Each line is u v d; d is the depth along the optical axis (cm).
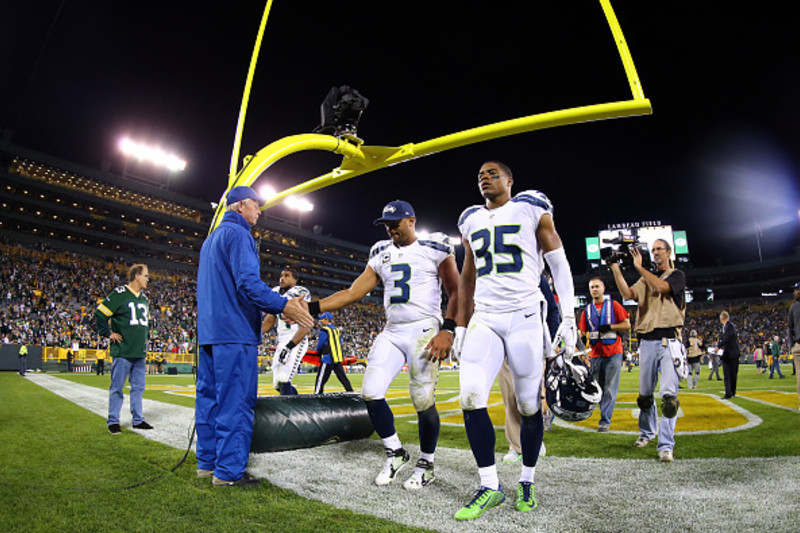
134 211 4216
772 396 771
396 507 220
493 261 253
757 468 279
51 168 3759
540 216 255
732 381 754
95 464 293
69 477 261
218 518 199
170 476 269
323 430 336
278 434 307
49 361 2269
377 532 185
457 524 196
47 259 3469
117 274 3800
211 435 273
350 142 381
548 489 249
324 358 651
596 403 228
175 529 186
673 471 283
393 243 324
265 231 5416
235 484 251
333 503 225
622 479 267
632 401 738
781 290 5359
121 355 434
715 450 336
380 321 4859
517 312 245
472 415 231
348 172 415
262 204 314
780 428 423
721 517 199
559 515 207
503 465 312
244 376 265
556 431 452
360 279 323
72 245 3750
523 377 238
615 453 345
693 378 1063
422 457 270
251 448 297
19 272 3028
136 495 231
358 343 4062
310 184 445
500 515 209
